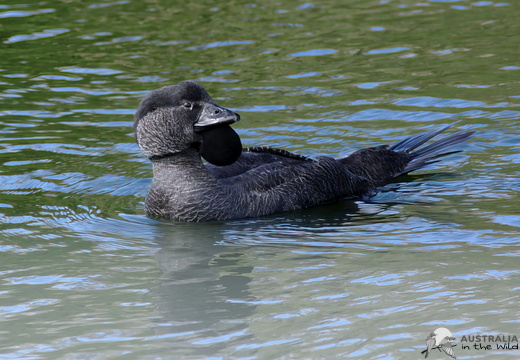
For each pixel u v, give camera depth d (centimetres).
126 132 1555
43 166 1384
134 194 1279
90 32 2197
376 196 1235
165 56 2002
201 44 2086
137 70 1908
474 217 1103
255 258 986
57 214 1177
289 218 1146
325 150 1431
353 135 1502
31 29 2225
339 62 1934
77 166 1388
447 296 838
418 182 1280
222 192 1148
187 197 1144
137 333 782
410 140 1429
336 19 2277
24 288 905
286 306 832
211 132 1114
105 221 1151
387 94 1714
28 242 1062
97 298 873
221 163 1124
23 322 817
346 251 997
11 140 1509
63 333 788
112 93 1766
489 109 1595
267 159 1248
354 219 1132
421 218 1115
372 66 1897
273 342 751
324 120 1581
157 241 1064
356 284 884
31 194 1265
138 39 2133
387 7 2383
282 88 1773
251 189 1164
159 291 886
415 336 751
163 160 1159
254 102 1689
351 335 759
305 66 1914
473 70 1836
